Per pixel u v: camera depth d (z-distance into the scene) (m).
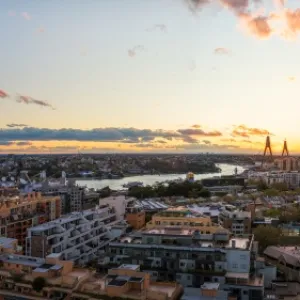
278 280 178.38
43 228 193.00
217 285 125.50
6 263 134.88
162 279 153.12
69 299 117.69
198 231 176.00
